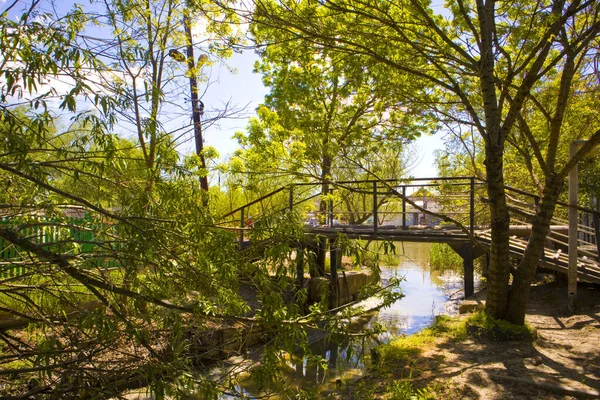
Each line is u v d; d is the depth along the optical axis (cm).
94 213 298
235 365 349
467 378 525
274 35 713
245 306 335
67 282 323
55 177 290
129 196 291
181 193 309
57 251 294
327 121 1248
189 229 298
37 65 238
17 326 364
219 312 322
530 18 690
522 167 1471
